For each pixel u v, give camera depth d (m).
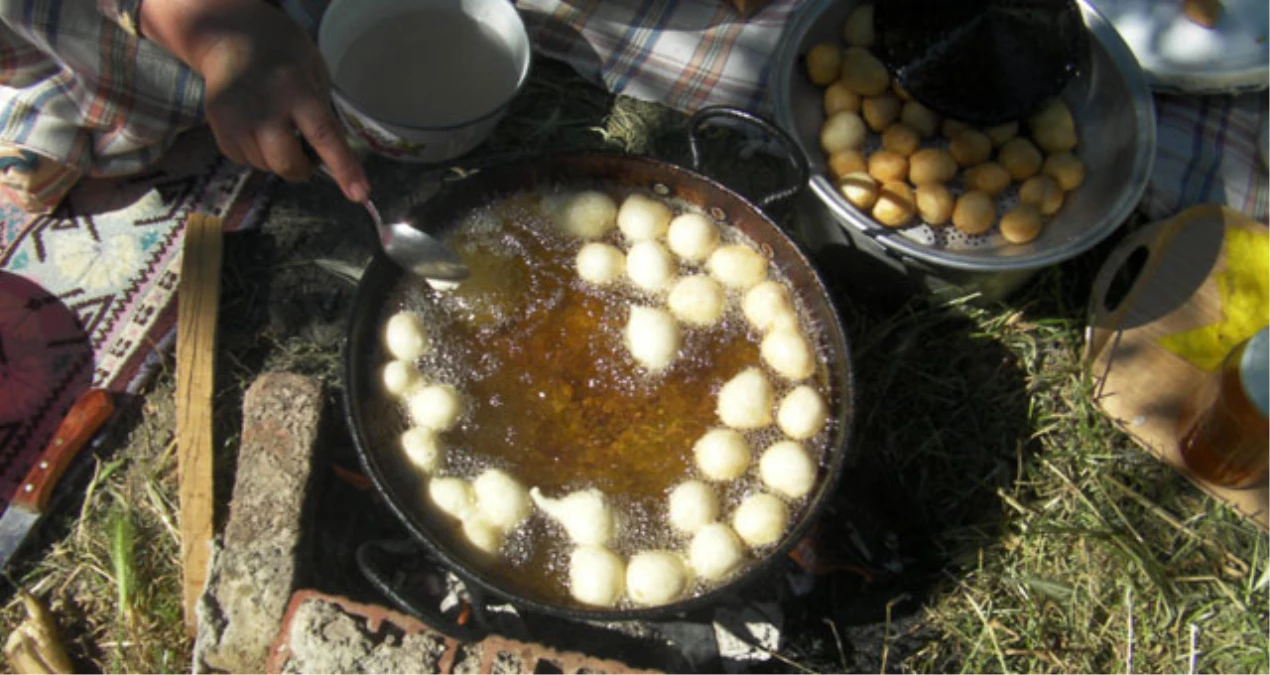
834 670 0.88
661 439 0.82
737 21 1.08
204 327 0.95
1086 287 1.03
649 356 0.83
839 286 1.02
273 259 1.01
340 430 0.93
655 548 0.79
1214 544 0.94
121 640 0.88
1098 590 0.92
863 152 0.93
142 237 1.00
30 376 0.95
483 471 0.80
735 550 0.77
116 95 0.93
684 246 0.86
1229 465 0.91
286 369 0.98
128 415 0.96
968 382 1.00
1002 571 0.93
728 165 1.07
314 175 1.04
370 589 0.89
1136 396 0.96
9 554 0.90
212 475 0.91
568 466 0.81
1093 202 0.91
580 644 0.88
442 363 0.83
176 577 0.91
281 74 0.77
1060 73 0.87
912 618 0.91
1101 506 0.95
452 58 0.99
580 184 0.89
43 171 0.95
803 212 0.96
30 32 0.85
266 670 0.79
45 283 0.98
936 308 1.00
